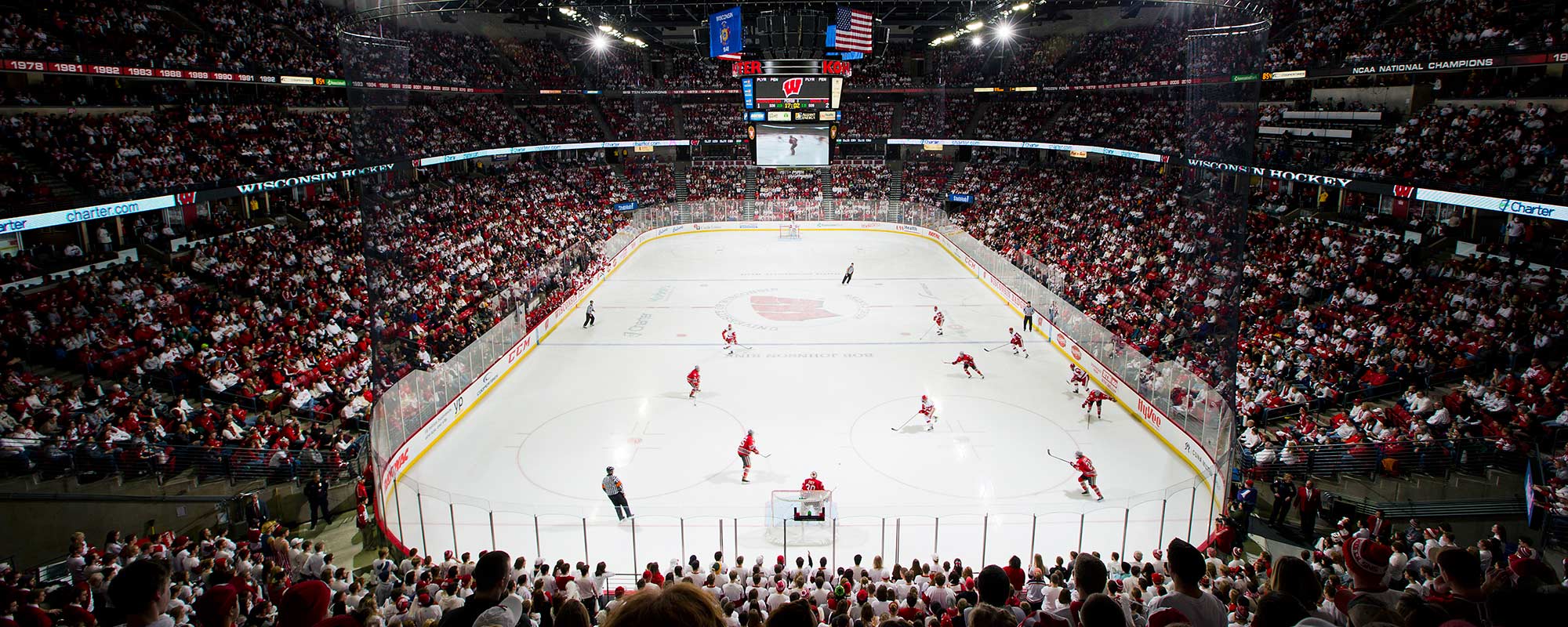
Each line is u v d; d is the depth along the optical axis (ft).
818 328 132.26
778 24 144.46
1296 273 116.57
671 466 81.35
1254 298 113.91
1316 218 143.43
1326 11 155.74
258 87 154.40
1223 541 59.88
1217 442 70.18
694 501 74.28
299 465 70.69
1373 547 20.81
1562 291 89.51
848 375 108.78
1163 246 136.15
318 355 93.66
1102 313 115.85
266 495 68.28
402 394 78.89
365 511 65.16
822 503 67.87
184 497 64.80
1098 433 88.79
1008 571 46.16
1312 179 124.47
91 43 114.42
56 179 105.60
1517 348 82.28
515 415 95.45
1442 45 122.42
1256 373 89.71
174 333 90.89
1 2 107.55
